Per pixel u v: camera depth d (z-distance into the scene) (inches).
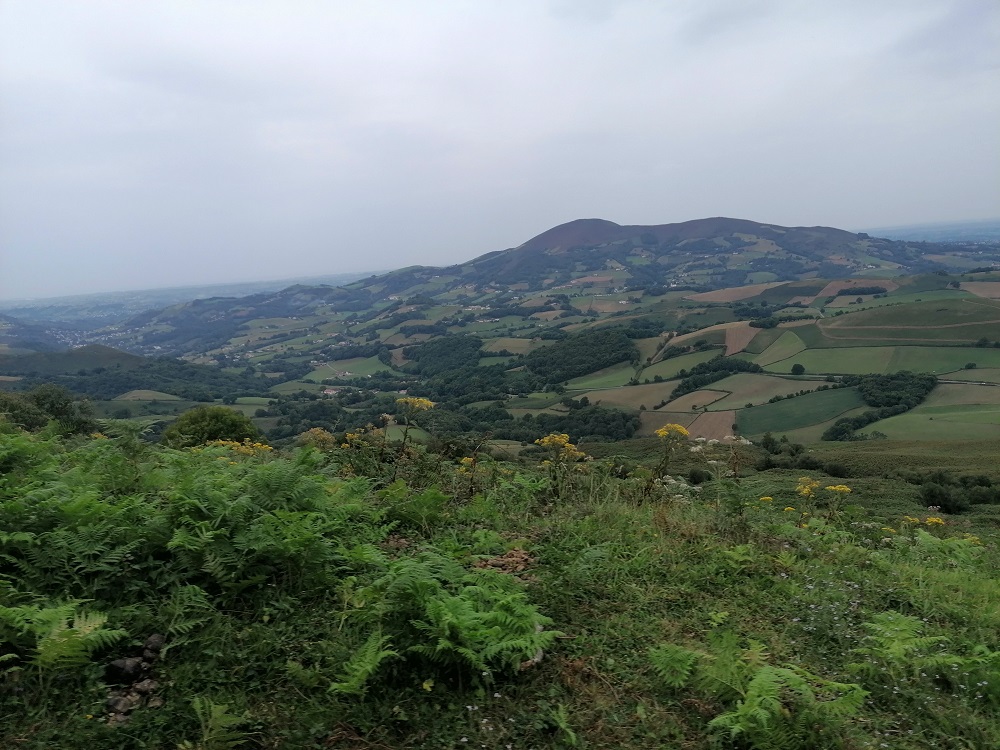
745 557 199.8
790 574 197.3
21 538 131.8
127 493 192.4
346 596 141.9
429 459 284.5
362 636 129.9
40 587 128.3
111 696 105.7
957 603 187.9
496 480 284.5
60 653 105.8
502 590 153.1
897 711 124.5
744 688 120.3
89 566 133.6
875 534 275.7
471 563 181.8
